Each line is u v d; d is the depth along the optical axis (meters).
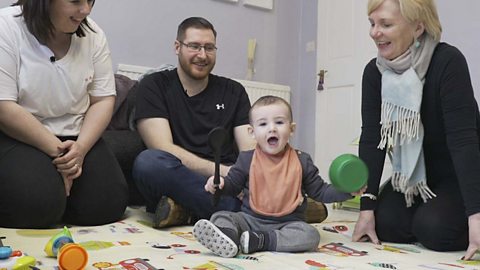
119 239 1.22
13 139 1.37
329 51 3.10
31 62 1.35
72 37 1.43
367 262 1.07
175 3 2.72
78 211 1.41
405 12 1.23
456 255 1.21
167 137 1.61
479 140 1.31
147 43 2.62
